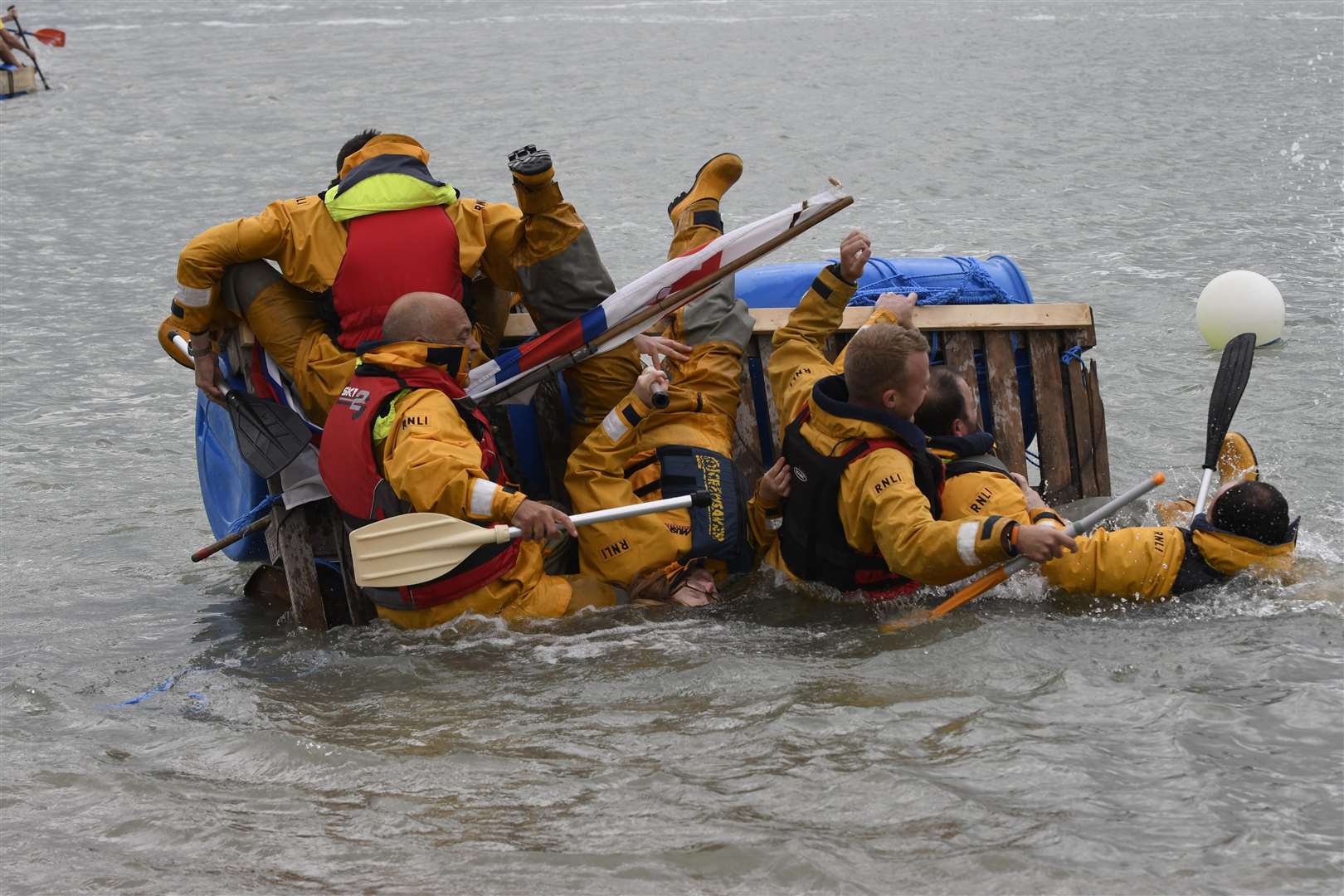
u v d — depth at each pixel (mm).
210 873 8789
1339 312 23875
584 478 13500
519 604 12945
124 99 59844
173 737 11000
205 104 57406
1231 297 21969
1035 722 10234
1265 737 9844
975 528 11609
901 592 13156
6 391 22609
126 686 12273
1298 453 17031
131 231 35062
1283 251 28844
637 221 33312
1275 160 38781
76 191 40375
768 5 97375
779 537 13883
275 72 67375
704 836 8883
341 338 13211
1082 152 40938
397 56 72375
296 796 9852
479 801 9594
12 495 18062
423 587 12766
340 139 47906
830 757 9867
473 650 12461
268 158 44875
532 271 13609
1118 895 7988
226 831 9320
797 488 13125
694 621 12945
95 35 89500
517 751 10344
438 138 46938
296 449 13078
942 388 13305
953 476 12969
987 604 12781
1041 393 15305
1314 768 9383
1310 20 77875
